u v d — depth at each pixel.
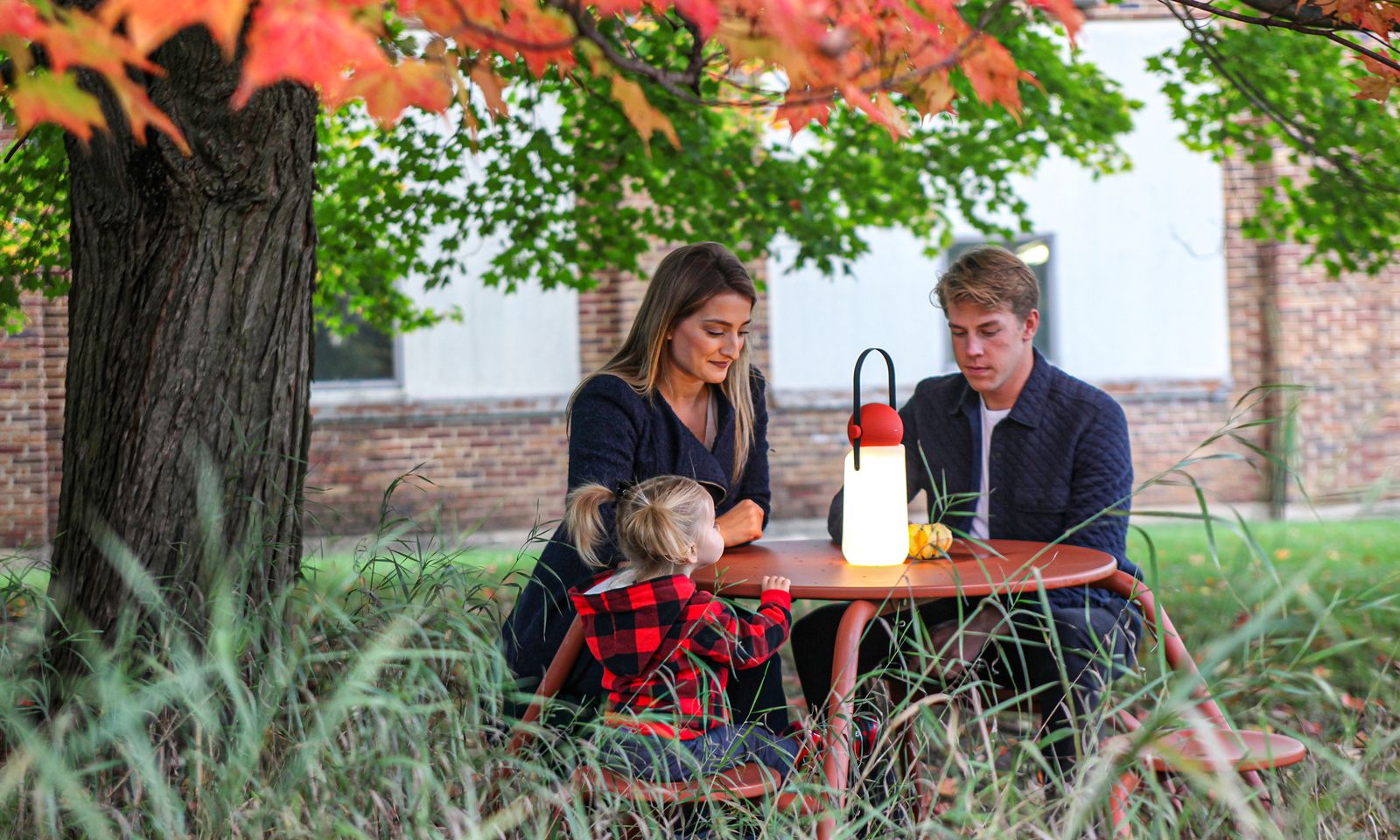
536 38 2.16
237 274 3.38
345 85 1.89
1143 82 11.02
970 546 3.12
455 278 10.55
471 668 2.53
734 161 6.61
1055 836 2.09
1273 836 2.05
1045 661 2.85
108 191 3.34
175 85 3.22
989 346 3.18
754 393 3.43
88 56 1.68
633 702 2.65
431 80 1.95
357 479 10.38
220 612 2.56
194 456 3.33
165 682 2.28
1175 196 11.05
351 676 2.29
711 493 3.29
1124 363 11.08
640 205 10.08
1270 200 6.77
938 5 2.31
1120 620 2.94
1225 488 10.91
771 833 2.32
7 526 9.02
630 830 2.49
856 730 2.61
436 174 6.41
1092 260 11.03
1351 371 10.85
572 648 2.86
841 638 2.59
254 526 3.22
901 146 6.71
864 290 10.86
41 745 2.18
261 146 3.33
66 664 3.24
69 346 3.49
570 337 10.70
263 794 2.22
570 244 6.75
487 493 10.58
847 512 2.94
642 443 3.17
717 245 3.19
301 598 3.03
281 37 1.58
